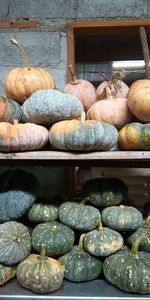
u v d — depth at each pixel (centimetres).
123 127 107
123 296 93
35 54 157
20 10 158
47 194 149
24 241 101
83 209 106
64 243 102
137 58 158
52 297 92
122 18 156
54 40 157
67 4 157
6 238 99
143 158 97
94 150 98
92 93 120
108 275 99
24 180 111
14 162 131
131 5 156
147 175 141
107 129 98
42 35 158
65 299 92
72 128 94
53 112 101
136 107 103
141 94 102
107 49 160
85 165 135
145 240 105
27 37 158
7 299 92
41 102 101
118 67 158
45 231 104
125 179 142
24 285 95
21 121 109
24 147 98
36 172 151
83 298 92
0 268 98
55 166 138
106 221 106
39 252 103
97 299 91
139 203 141
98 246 100
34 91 113
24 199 105
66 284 100
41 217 108
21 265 98
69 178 148
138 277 92
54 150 103
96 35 159
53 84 119
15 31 158
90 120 103
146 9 156
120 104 109
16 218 107
